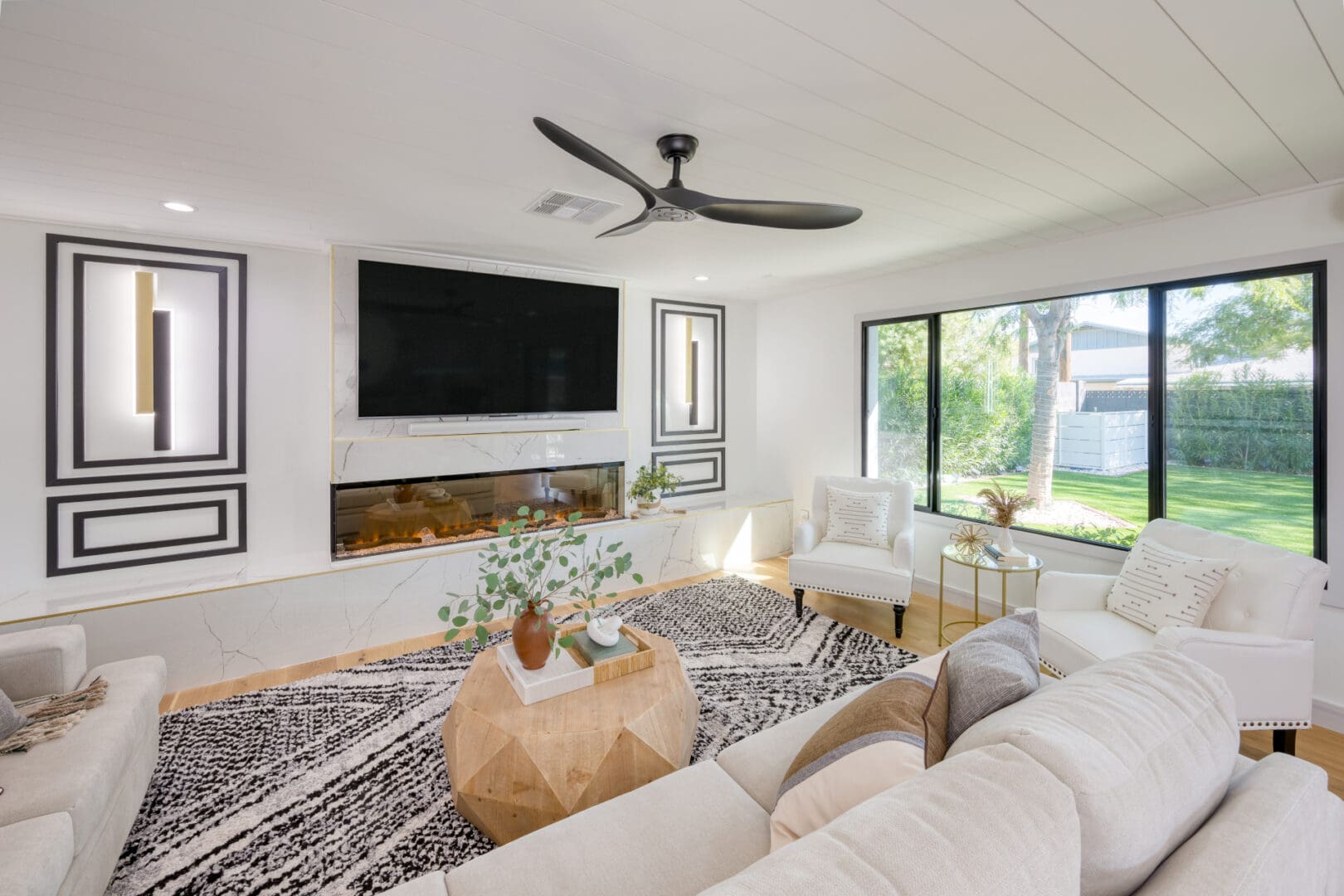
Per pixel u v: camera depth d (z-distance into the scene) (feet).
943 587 12.63
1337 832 3.37
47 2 4.24
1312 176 7.76
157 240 10.28
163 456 10.42
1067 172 7.57
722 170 7.52
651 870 3.91
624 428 14.64
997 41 4.80
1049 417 11.46
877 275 13.97
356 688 9.29
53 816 4.49
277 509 11.34
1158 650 3.90
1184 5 4.33
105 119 6.10
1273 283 8.68
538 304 13.32
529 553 7.46
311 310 11.55
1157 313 9.84
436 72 5.24
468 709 6.40
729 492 17.81
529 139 6.59
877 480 13.29
